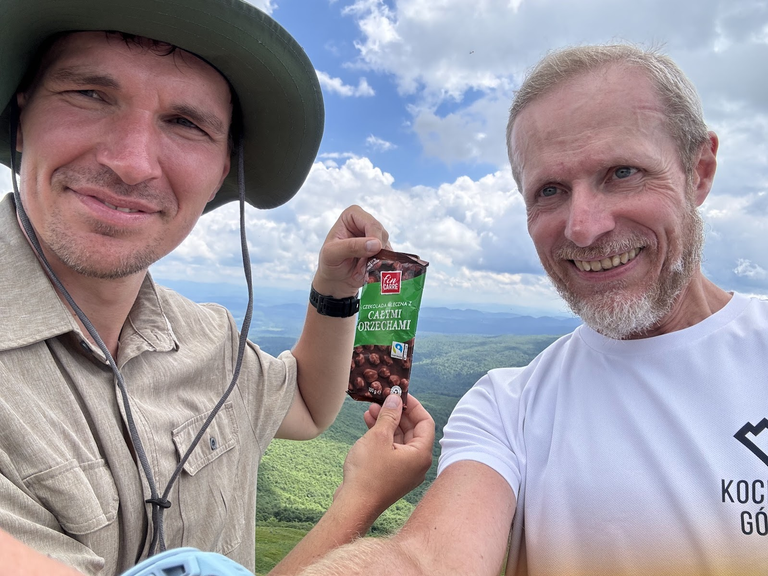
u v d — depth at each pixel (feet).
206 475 1.70
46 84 1.47
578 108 1.56
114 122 1.47
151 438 1.55
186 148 1.58
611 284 1.63
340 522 1.53
